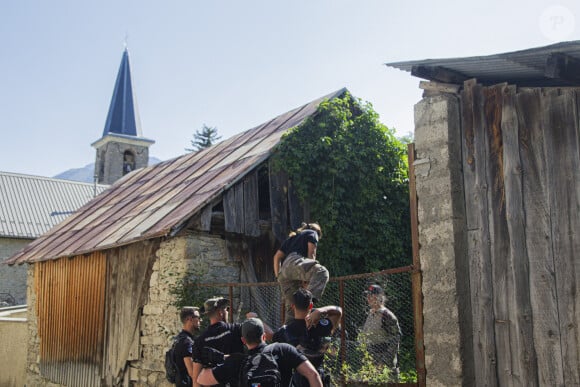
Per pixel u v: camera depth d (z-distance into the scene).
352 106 12.13
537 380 4.40
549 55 4.23
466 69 4.89
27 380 13.80
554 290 4.38
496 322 4.70
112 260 11.23
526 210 4.61
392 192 11.63
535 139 4.62
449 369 4.82
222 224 9.87
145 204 12.18
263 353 4.12
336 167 10.88
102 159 43.69
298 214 10.66
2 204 28.19
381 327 6.34
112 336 10.79
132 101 44.75
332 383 6.27
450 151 5.07
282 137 10.77
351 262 11.00
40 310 13.59
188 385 5.93
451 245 4.93
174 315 9.28
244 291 9.84
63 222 15.67
